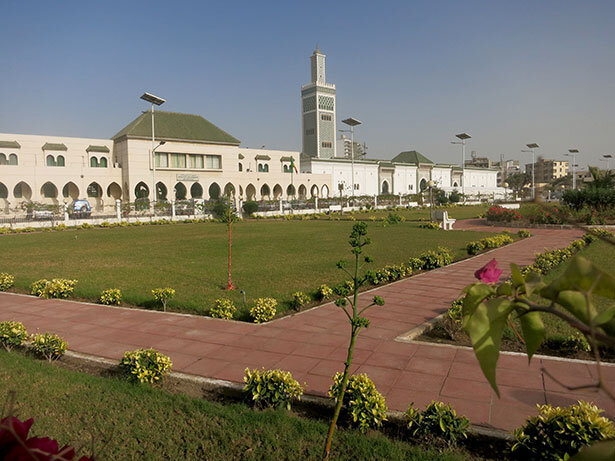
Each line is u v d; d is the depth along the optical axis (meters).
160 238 19.50
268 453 3.25
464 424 3.34
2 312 7.46
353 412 3.55
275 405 3.96
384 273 9.34
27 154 43.44
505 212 24.89
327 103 107.19
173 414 3.81
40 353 5.44
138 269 11.09
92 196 46.94
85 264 12.12
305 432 3.49
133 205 34.00
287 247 15.39
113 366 5.09
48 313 7.35
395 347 5.45
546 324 5.82
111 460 3.19
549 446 3.01
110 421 3.70
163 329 6.36
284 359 5.15
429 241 16.86
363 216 36.31
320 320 6.64
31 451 0.62
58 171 42.28
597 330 0.71
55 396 4.15
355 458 3.16
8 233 24.03
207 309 7.13
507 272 10.32
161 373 4.55
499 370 4.66
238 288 8.70
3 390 4.29
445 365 4.86
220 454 3.27
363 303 7.63
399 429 3.58
